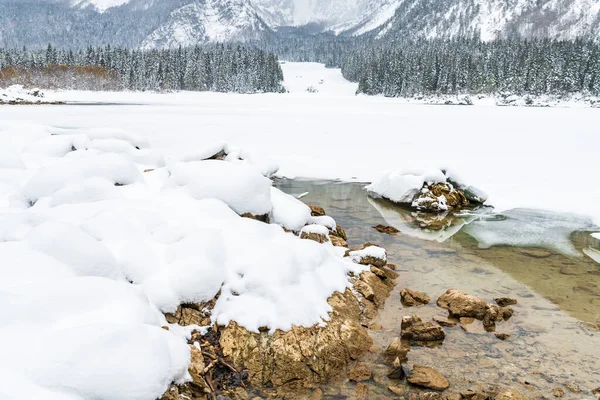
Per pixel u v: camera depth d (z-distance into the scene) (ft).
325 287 16.87
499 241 27.50
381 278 20.52
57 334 10.44
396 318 17.31
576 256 24.94
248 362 13.56
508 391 12.49
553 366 14.19
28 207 20.71
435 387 12.92
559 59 277.03
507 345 15.44
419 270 22.54
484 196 36.88
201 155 29.45
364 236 28.04
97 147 28.76
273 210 23.20
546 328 16.70
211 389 12.50
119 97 222.07
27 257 13.64
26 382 9.42
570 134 75.77
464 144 63.36
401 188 36.88
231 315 14.52
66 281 12.45
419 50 410.31
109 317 12.00
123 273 15.01
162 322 13.78
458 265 23.34
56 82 239.09
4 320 10.67
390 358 14.44
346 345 14.75
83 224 16.57
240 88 322.96
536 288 20.49
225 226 18.43
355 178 45.88
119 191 21.01
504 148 59.77
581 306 18.62
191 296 14.60
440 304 18.44
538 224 31.17
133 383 10.23
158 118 95.20
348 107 160.35
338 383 13.38
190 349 13.14
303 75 504.84
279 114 113.60
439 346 15.35
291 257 16.31
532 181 42.09
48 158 28.40
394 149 59.41
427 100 259.80
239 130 75.61
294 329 14.29
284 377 13.37
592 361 14.48
